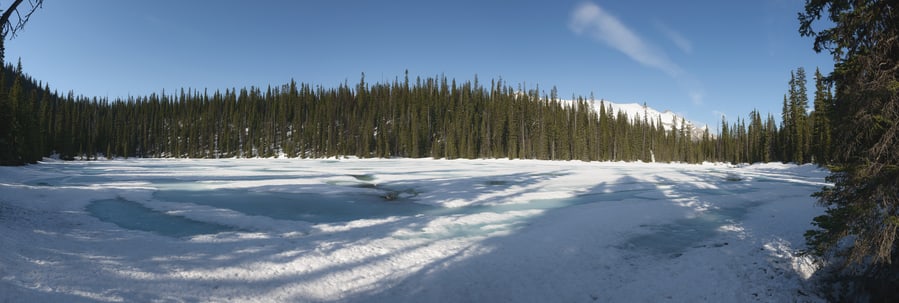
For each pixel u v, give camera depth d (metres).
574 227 13.23
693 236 12.38
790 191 23.61
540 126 89.75
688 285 8.20
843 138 6.93
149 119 125.31
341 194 23.09
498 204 19.34
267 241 11.07
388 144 92.44
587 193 23.48
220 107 131.38
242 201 20.03
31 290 5.77
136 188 24.98
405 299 7.35
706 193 23.67
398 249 10.52
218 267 8.35
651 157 97.00
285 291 7.32
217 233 12.37
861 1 6.47
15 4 7.61
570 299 7.63
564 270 9.16
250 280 7.74
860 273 7.33
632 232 12.83
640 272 9.08
